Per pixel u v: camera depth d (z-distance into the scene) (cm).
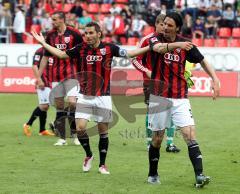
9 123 4478
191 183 2567
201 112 5166
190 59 2434
